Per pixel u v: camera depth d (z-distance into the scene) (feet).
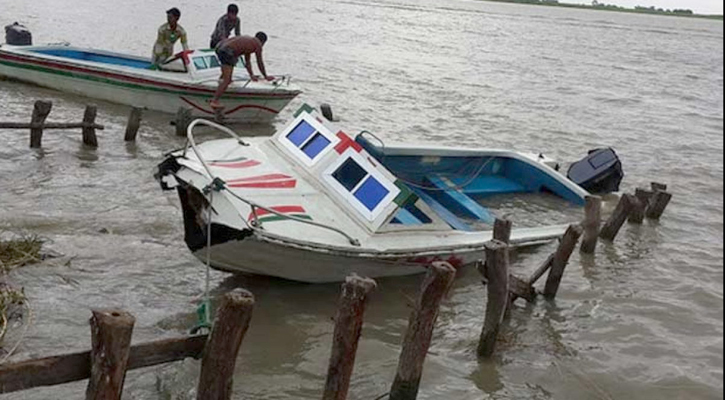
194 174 28.71
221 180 27.02
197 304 27.89
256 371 24.25
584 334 29.22
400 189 29.14
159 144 49.78
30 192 37.60
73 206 36.24
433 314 21.33
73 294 27.45
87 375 17.71
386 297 29.81
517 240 33.65
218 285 29.45
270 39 123.34
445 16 278.46
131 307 27.09
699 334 30.09
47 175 40.63
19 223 33.19
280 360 25.02
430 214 30.35
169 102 57.16
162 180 29.35
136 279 29.30
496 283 25.35
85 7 135.95
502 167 45.98
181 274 30.22
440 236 30.48
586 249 36.91
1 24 100.12
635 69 136.98
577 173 48.03
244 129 57.11
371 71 97.45
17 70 63.26
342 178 30.14
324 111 50.47
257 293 29.09
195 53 57.47
